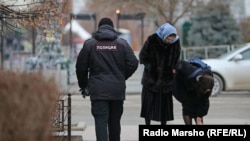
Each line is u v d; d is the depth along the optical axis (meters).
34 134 9.47
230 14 85.50
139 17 68.31
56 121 15.34
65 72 44.09
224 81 38.88
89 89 16.78
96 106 16.66
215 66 38.78
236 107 32.03
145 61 18.98
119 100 16.78
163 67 18.88
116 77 16.72
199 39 84.12
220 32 84.50
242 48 39.44
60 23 18.81
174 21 64.62
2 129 9.32
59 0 20.16
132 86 43.22
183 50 56.88
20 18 18.45
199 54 57.81
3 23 19.19
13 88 9.50
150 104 19.16
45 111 9.71
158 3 62.62
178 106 32.00
